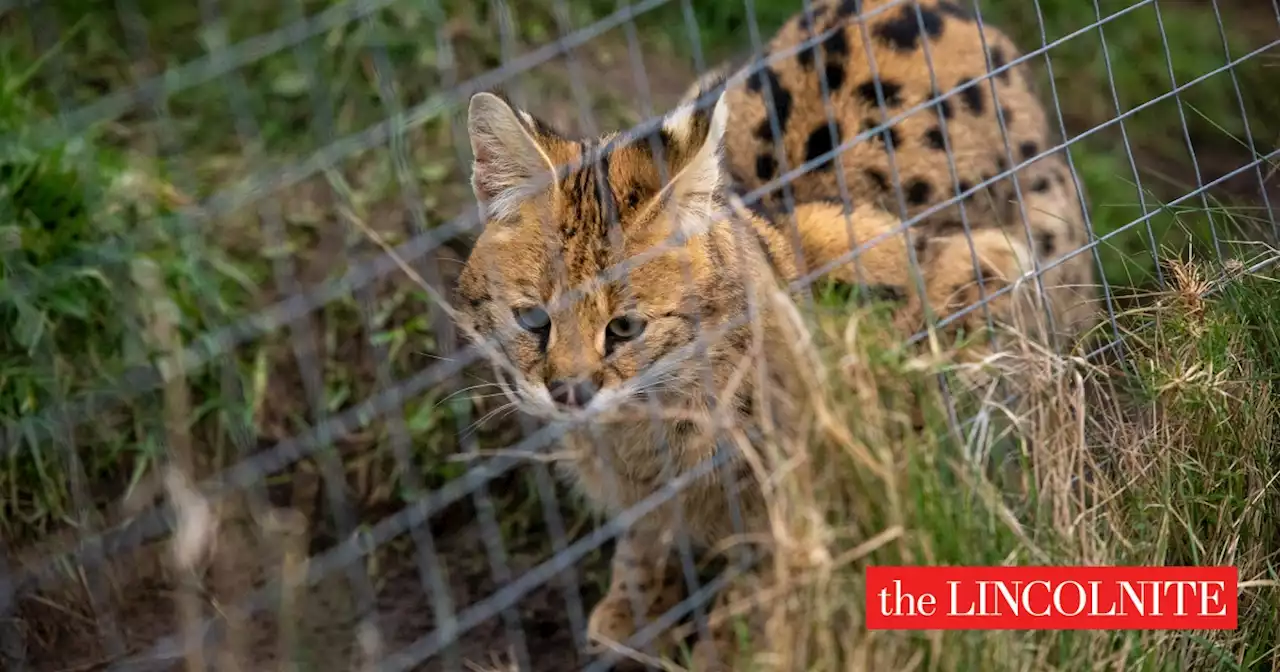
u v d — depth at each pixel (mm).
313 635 3133
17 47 3908
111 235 3346
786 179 2861
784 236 3195
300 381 3725
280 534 3064
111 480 3318
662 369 2932
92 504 3248
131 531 3172
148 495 3250
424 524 3201
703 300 2908
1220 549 2990
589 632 3098
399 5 4398
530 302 2914
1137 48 5480
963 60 3770
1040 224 3787
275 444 3637
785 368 2654
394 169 3996
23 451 3193
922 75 3695
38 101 3787
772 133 3619
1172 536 2963
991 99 3740
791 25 4043
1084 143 5027
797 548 2305
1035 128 3869
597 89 4695
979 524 2547
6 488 3207
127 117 4023
